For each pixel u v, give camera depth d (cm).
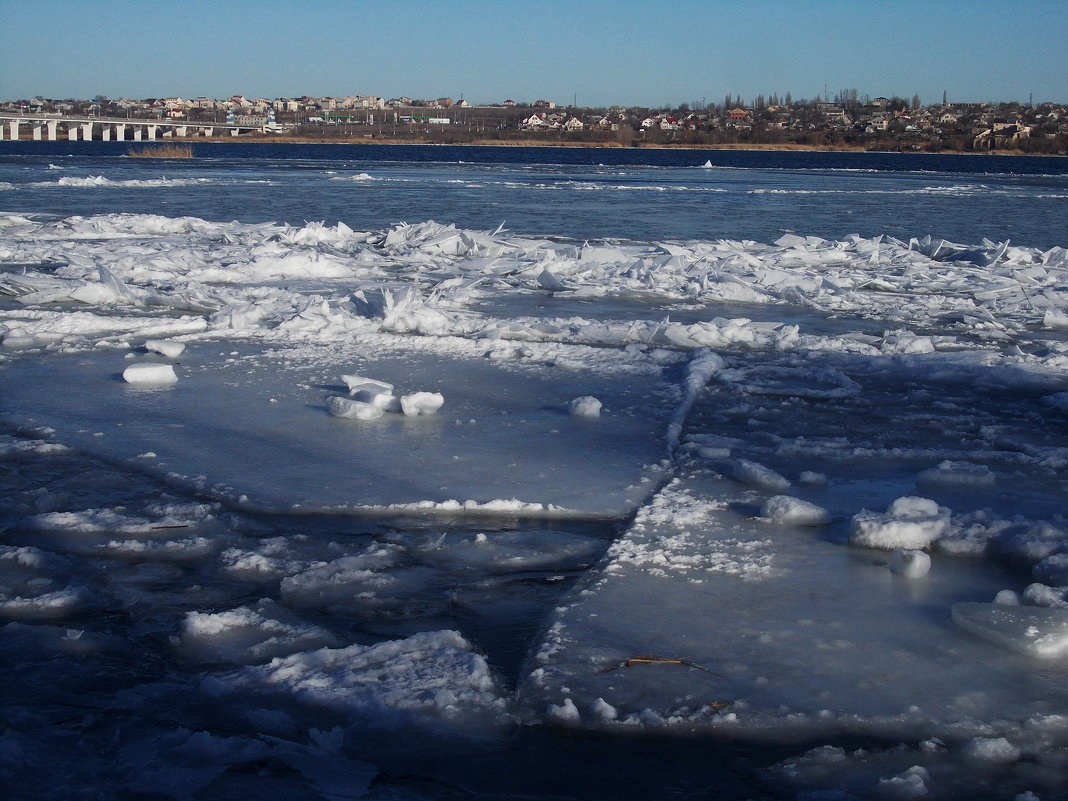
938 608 479
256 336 1131
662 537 559
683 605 478
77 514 586
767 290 1592
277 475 659
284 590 499
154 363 982
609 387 909
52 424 768
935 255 2158
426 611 483
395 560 537
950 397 912
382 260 1905
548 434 757
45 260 1791
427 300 1356
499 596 499
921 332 1291
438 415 808
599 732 382
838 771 359
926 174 8081
